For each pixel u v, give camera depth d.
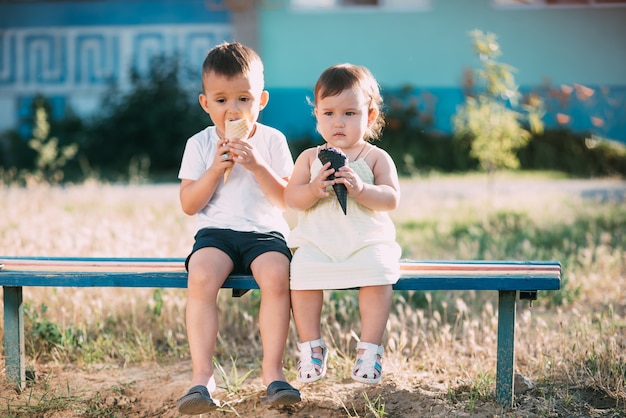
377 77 16.53
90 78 17.38
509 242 7.68
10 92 17.41
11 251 6.12
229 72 3.81
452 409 3.82
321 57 16.58
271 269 3.66
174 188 12.66
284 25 16.59
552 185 12.80
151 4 17.11
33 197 9.02
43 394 4.05
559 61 16.12
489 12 16.22
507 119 10.29
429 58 16.42
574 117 15.84
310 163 3.88
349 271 3.57
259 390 4.07
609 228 8.45
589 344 4.53
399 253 3.75
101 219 8.02
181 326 5.08
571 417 3.77
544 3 16.06
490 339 4.78
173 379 4.34
